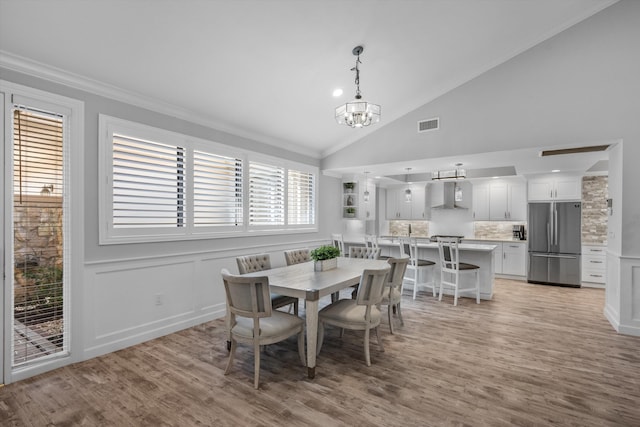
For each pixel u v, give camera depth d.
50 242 2.70
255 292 2.40
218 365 2.78
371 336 3.48
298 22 2.83
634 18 3.48
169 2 2.36
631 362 2.84
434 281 5.29
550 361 2.86
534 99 3.96
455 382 2.50
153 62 2.88
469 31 3.51
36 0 2.12
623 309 3.57
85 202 2.89
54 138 2.72
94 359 2.89
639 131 3.46
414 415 2.08
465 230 7.64
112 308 3.07
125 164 3.19
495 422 2.01
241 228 4.45
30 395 2.31
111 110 3.07
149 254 3.38
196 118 3.82
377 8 2.91
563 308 4.55
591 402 2.23
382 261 4.27
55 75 2.68
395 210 8.45
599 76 3.63
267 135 4.82
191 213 3.79
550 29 3.80
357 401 2.24
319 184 6.08
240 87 3.54
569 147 3.90
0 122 2.41
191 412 2.12
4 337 2.45
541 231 6.27
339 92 4.07
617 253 3.72
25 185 2.57
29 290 2.61
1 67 2.43
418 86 4.41
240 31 2.77
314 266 3.64
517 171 6.04
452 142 4.51
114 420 2.04
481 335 3.50
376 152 5.24
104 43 2.56
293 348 3.18
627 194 3.55
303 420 2.03
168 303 3.54
